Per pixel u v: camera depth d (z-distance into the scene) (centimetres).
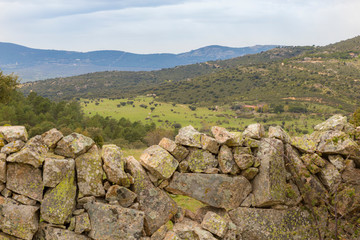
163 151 571
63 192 477
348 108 18262
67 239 476
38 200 473
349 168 616
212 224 563
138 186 546
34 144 477
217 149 598
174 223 598
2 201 471
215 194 582
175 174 581
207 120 18825
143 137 7375
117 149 536
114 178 518
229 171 583
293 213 607
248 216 589
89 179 507
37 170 479
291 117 16475
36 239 477
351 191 570
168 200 566
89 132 6462
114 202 515
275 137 625
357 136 634
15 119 6719
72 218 487
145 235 542
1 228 465
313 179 616
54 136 503
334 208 541
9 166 475
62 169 481
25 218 461
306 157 623
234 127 15000
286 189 601
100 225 495
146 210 545
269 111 19450
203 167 590
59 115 9738
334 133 627
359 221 569
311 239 598
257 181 605
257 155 614
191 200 872
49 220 470
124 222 501
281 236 589
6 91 3206
